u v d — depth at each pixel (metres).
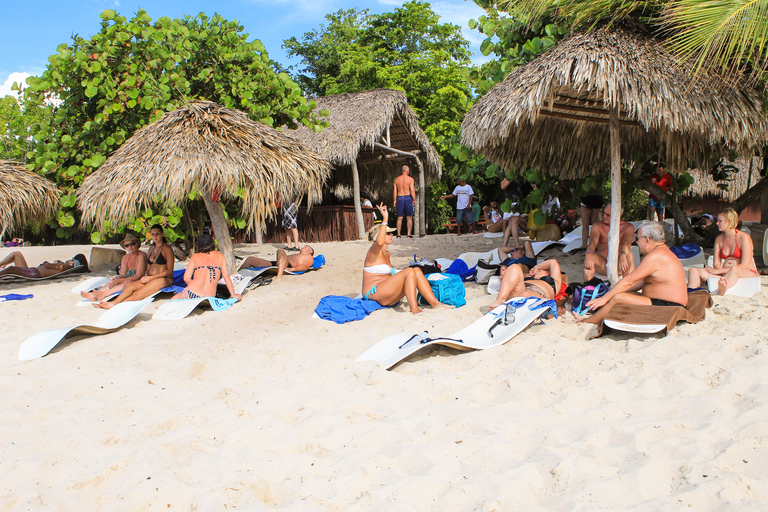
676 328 4.40
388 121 14.27
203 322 6.12
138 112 9.09
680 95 5.02
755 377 3.33
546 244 9.48
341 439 3.12
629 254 6.07
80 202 7.44
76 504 2.59
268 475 2.74
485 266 7.31
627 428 2.90
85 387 4.27
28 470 2.94
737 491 2.26
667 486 2.39
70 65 8.57
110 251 10.47
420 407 3.48
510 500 2.34
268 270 8.68
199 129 6.92
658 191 8.26
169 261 7.43
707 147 7.18
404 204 13.89
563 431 2.99
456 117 23.75
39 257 11.50
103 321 5.95
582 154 7.95
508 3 6.77
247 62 9.51
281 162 7.27
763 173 8.27
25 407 3.95
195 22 9.41
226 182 6.71
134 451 3.12
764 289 5.50
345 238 14.87
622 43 5.23
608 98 5.12
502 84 6.02
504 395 3.57
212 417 3.56
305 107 9.78
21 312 6.87
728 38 5.11
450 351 4.62
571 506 2.26
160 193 6.87
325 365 4.41
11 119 26.72
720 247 5.71
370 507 2.39
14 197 7.99
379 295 5.93
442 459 2.76
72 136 9.15
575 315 5.13
